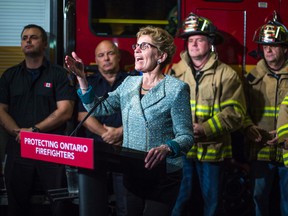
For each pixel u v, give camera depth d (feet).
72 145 7.22
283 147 13.03
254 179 14.78
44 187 13.41
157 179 8.55
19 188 13.55
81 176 7.73
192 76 14.32
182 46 15.84
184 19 15.60
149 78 8.89
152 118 8.52
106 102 9.25
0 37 15.40
